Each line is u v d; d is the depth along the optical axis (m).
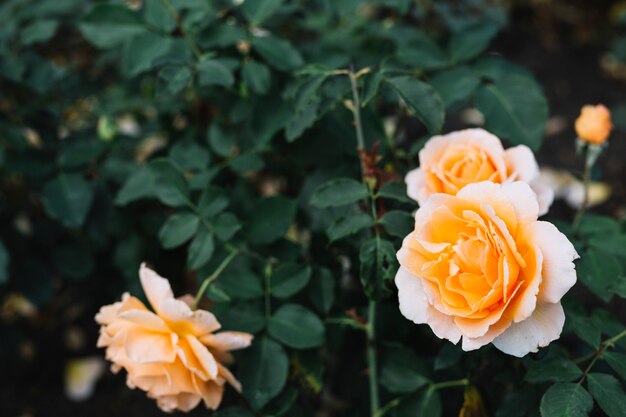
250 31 0.74
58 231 0.89
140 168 0.79
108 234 0.86
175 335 0.59
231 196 0.76
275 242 0.71
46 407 0.98
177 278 0.86
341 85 0.67
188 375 0.60
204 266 0.69
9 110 0.87
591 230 0.69
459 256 0.54
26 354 1.01
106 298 0.95
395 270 0.61
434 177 0.61
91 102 0.92
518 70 0.73
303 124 0.67
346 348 0.80
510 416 0.63
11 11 0.84
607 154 1.25
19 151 0.79
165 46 0.72
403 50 0.73
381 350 0.73
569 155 1.25
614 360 0.59
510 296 0.53
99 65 0.92
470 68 0.73
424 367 0.68
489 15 1.02
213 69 0.69
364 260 0.61
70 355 1.00
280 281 0.67
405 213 0.62
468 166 0.60
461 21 0.91
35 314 1.03
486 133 0.61
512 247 0.53
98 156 0.81
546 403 0.57
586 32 1.53
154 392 0.60
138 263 0.84
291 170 0.78
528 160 0.60
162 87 0.69
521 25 1.55
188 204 0.69
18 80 0.78
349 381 0.80
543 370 0.59
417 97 0.63
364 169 0.65
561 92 1.39
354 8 0.74
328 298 0.68
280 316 0.66
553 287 0.54
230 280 0.67
